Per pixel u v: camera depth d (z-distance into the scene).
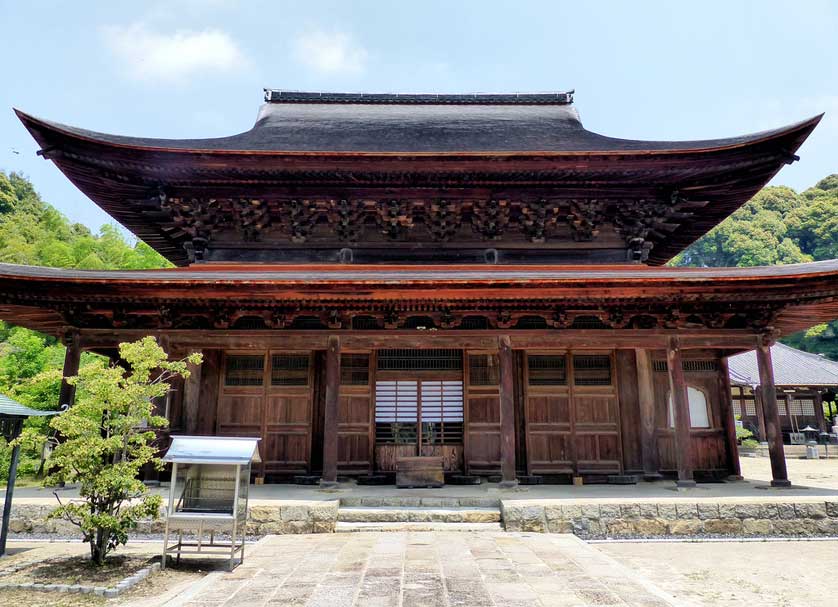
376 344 15.59
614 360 18.30
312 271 17.14
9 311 16.38
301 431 17.58
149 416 10.16
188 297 14.81
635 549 11.42
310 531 12.37
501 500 13.12
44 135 16.25
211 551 10.00
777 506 12.73
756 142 16.84
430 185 18.23
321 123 24.06
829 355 80.44
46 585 8.26
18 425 11.38
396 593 7.79
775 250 97.19
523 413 17.95
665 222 20.12
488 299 14.91
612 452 17.73
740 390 48.47
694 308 15.87
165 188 18.36
